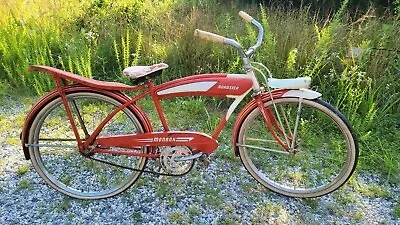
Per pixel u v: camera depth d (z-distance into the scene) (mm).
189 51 4219
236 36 4051
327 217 2533
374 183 2854
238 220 2486
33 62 4125
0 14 4918
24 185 2732
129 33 4445
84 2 5145
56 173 2875
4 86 4062
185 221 2473
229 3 6391
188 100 3896
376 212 2590
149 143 2490
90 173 2887
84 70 3930
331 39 3893
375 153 3100
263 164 3023
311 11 5867
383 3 5754
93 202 2621
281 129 2566
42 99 2426
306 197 2662
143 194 2684
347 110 3518
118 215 2512
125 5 5051
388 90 3666
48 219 2463
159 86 2404
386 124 3484
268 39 3801
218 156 3086
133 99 2432
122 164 2951
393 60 3832
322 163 3074
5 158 3023
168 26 4551
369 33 4211
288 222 2482
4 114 3674
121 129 3443
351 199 2684
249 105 2525
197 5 5574
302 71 3846
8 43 4438
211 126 3459
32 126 2482
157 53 4262
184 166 2566
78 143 2520
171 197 2658
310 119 3447
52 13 4969
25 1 5305
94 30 4629
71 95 2418
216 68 4102
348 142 2457
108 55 4344
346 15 4859
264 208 2588
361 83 3656
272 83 2414
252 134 3309
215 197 2670
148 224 2445
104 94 2412
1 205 2561
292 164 3035
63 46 4395
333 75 3688
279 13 4949
